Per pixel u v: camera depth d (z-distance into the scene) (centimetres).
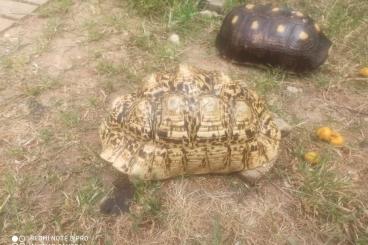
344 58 86
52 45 85
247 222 54
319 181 58
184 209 55
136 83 76
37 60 81
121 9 97
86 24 90
